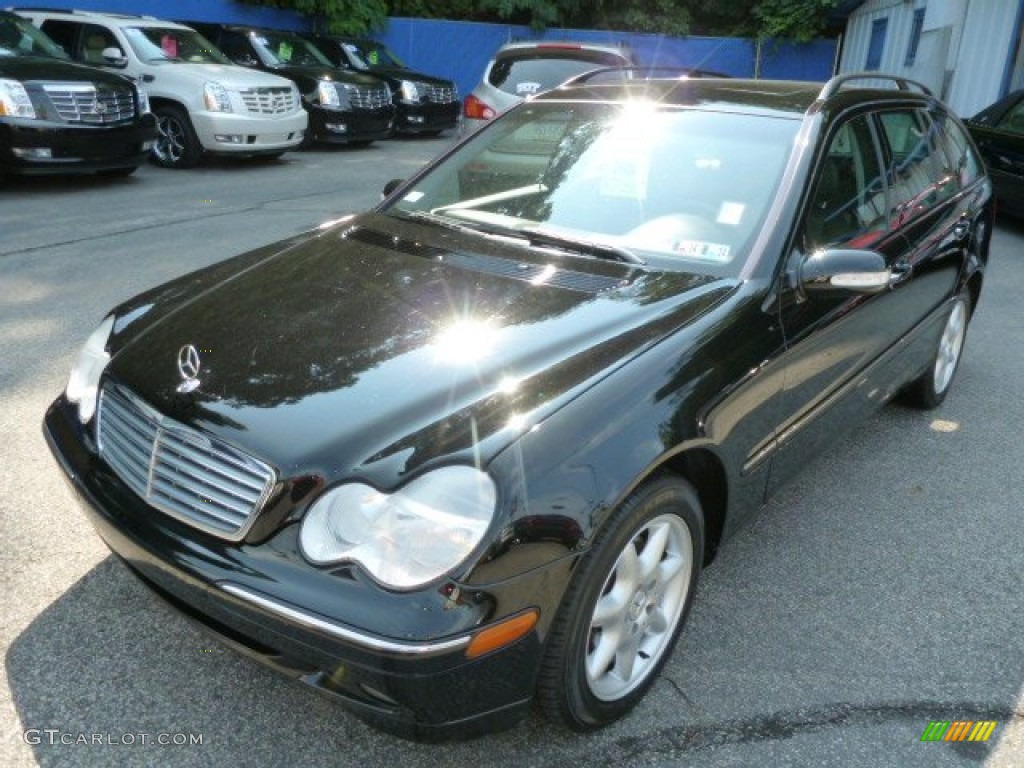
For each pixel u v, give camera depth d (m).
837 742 2.40
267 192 9.89
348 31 19.88
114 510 2.33
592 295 2.73
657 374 2.39
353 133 13.82
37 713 2.36
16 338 4.97
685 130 3.40
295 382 2.31
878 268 2.84
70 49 11.48
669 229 3.05
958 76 13.56
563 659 2.16
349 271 2.95
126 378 2.48
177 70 11.06
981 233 4.60
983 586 3.15
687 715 2.48
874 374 3.61
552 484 2.07
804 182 3.07
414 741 2.04
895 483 3.89
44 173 8.99
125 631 2.68
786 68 22.34
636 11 22.77
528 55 9.12
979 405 4.79
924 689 2.62
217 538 2.15
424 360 2.38
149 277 6.24
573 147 3.52
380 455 2.08
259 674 2.54
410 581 1.94
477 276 2.87
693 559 2.59
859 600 3.04
